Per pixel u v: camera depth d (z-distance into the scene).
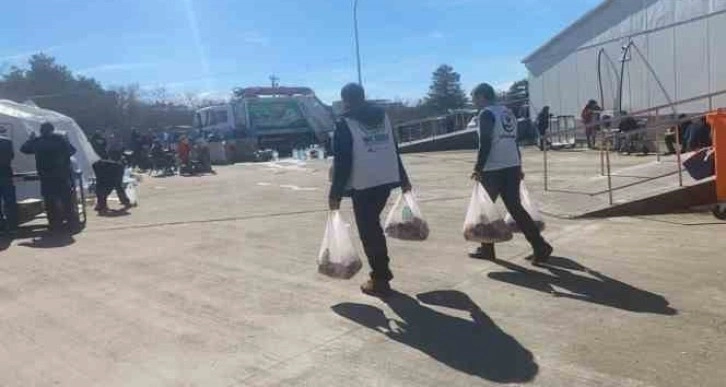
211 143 31.22
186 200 14.48
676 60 21.41
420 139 30.89
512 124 6.51
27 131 15.52
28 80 89.00
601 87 24.94
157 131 53.12
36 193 13.24
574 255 6.68
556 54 27.27
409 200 6.48
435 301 5.51
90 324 5.45
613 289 5.49
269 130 38.91
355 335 4.85
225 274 6.84
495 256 6.81
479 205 6.56
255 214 11.15
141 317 5.56
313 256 7.47
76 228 10.66
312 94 41.12
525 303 5.30
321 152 32.09
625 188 9.91
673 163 11.55
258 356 4.57
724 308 4.87
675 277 5.69
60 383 4.32
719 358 4.03
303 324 5.15
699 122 12.74
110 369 4.50
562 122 26.17
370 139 5.67
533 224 6.39
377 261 5.75
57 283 6.86
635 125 18.83
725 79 19.81
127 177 20.20
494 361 4.23
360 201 5.70
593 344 4.38
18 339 5.18
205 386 4.16
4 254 8.62
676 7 21.25
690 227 7.71
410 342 4.65
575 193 10.24
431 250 7.28
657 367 3.96
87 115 84.12
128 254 8.20
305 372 4.26
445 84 82.31
